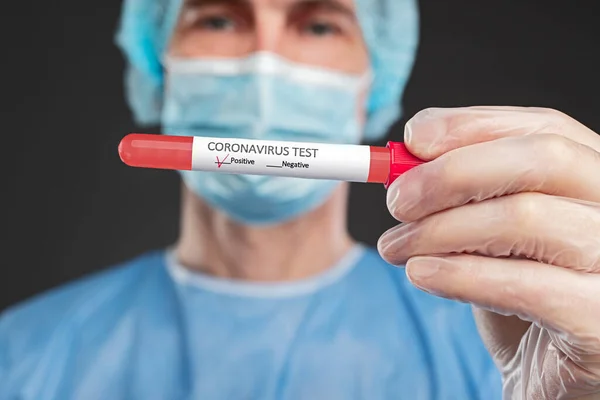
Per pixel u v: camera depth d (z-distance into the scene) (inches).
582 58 52.9
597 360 24.0
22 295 50.3
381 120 52.2
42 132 51.8
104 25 51.8
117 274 50.3
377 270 49.4
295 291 48.3
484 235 23.1
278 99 46.1
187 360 46.8
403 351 47.2
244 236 48.3
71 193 51.3
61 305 49.6
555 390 25.9
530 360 27.6
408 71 51.8
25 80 51.8
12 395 46.7
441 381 46.4
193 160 23.9
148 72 50.8
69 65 51.8
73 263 50.9
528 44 52.7
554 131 24.5
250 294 48.2
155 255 50.5
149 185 51.0
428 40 52.1
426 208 23.6
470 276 23.5
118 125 51.6
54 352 47.8
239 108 45.9
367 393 46.3
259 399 45.9
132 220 50.9
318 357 46.9
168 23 48.4
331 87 47.1
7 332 48.8
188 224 50.0
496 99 52.4
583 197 23.0
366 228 50.3
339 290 48.7
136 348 47.4
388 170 24.2
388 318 48.1
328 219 49.4
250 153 23.8
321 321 47.9
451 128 24.3
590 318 23.1
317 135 47.1
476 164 22.6
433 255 24.3
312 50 47.3
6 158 51.6
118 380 46.8
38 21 52.0
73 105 51.8
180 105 47.3
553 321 23.3
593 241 22.7
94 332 48.2
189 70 46.7
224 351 46.9
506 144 22.8
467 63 52.4
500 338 30.1
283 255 48.6
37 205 51.3
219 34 47.1
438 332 47.6
